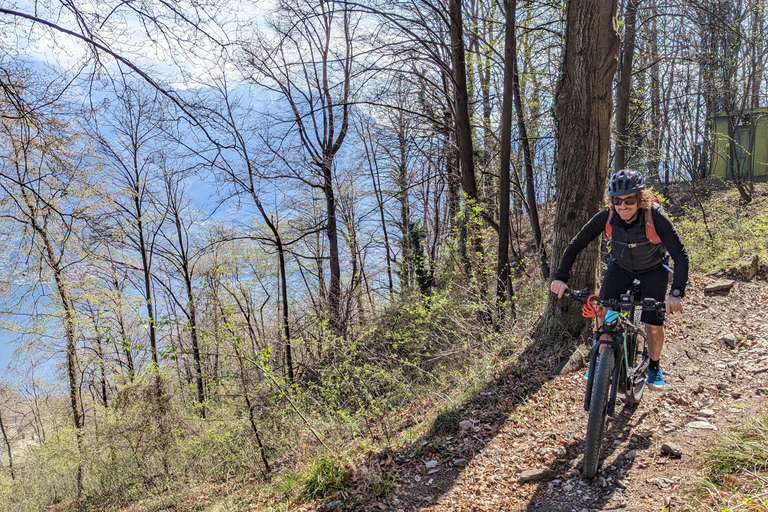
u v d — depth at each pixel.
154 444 11.23
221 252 22.48
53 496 14.91
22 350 15.81
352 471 3.95
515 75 12.91
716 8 9.66
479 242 10.19
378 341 10.52
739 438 3.20
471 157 11.52
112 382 15.42
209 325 8.30
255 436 8.14
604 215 3.52
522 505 3.17
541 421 4.13
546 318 5.53
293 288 22.88
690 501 2.80
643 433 3.66
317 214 22.34
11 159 6.51
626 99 12.60
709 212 15.59
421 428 4.54
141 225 19.89
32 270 12.79
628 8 10.52
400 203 19.36
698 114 19.19
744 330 5.25
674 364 4.81
